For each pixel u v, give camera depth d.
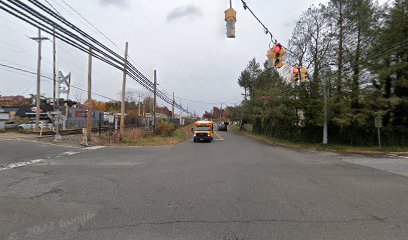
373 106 19.31
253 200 5.44
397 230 3.88
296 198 5.62
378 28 20.27
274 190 6.30
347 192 6.16
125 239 3.52
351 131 20.58
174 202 5.25
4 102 56.34
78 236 3.60
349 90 20.17
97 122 38.59
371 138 19.84
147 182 7.03
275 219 4.34
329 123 21.44
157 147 17.92
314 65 25.12
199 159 11.88
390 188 6.60
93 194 5.79
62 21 7.74
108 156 12.29
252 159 12.18
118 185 6.66
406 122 20.09
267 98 28.78
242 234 3.72
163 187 6.49
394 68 18.59
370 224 4.13
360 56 20.45
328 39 23.59
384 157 13.82
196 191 6.12
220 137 34.25
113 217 4.37
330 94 21.48
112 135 22.27
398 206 5.10
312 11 25.47
